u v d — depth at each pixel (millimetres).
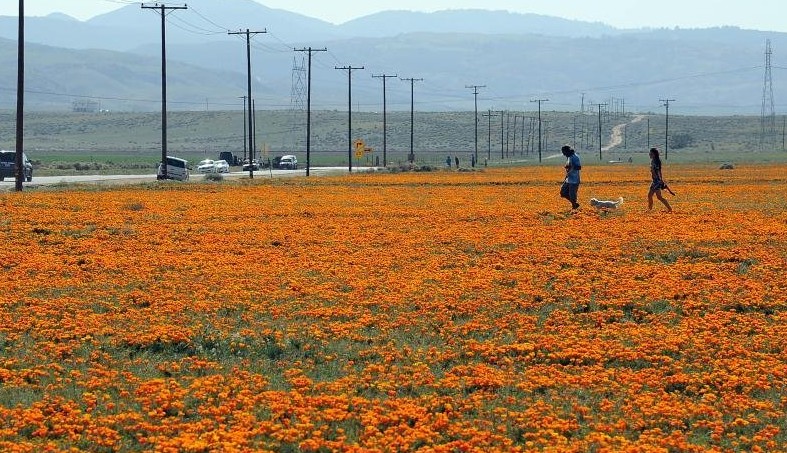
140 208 82750
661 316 40438
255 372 32188
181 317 38750
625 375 31531
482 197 99938
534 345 35188
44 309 39625
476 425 26984
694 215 76062
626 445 25094
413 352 34469
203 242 60812
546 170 189125
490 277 48375
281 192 108875
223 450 24125
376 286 45812
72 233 64125
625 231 65312
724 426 27297
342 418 27031
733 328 38219
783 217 74375
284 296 43219
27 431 26094
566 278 48094
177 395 28719
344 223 71875
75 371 31297
